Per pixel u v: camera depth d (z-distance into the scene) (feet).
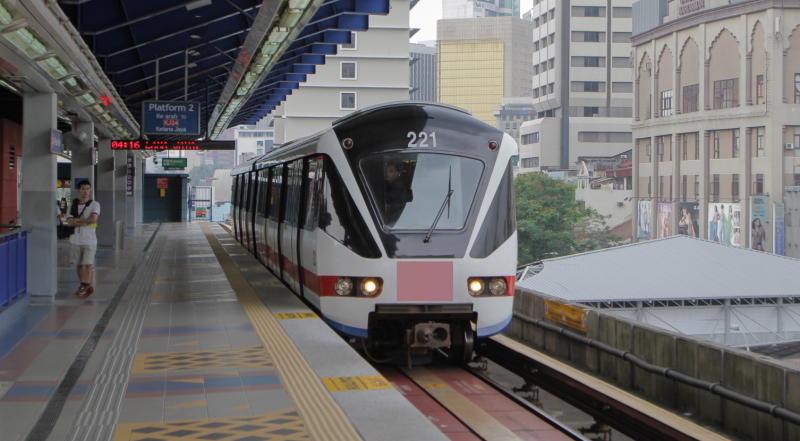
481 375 35.91
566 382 35.70
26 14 30.50
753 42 234.17
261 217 65.62
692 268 104.63
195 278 56.39
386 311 34.91
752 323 96.07
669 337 32.99
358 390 24.45
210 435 19.86
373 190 35.78
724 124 243.60
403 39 263.08
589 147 397.80
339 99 263.29
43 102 43.52
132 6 53.67
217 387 24.89
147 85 87.15
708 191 250.57
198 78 89.76
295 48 77.61
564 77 399.03
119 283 53.36
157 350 30.83
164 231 123.24
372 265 34.96
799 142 228.63
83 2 52.01
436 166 36.24
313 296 38.96
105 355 29.94
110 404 22.95
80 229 46.39
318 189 37.86
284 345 31.65
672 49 266.16
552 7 411.54
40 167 43.42
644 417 29.58
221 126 127.95
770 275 102.63
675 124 264.11
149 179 163.32
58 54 37.81
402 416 21.53
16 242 40.06
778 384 26.63
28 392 24.40
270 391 24.32
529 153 417.49
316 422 20.99
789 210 220.43
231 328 35.63
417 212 35.60
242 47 61.67
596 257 108.06
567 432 28.60
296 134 262.67
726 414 29.50
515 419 30.50
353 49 262.47
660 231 273.95
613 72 398.62
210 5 60.44
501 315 36.04
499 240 36.11
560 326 42.88
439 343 35.42
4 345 31.96
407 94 264.93
